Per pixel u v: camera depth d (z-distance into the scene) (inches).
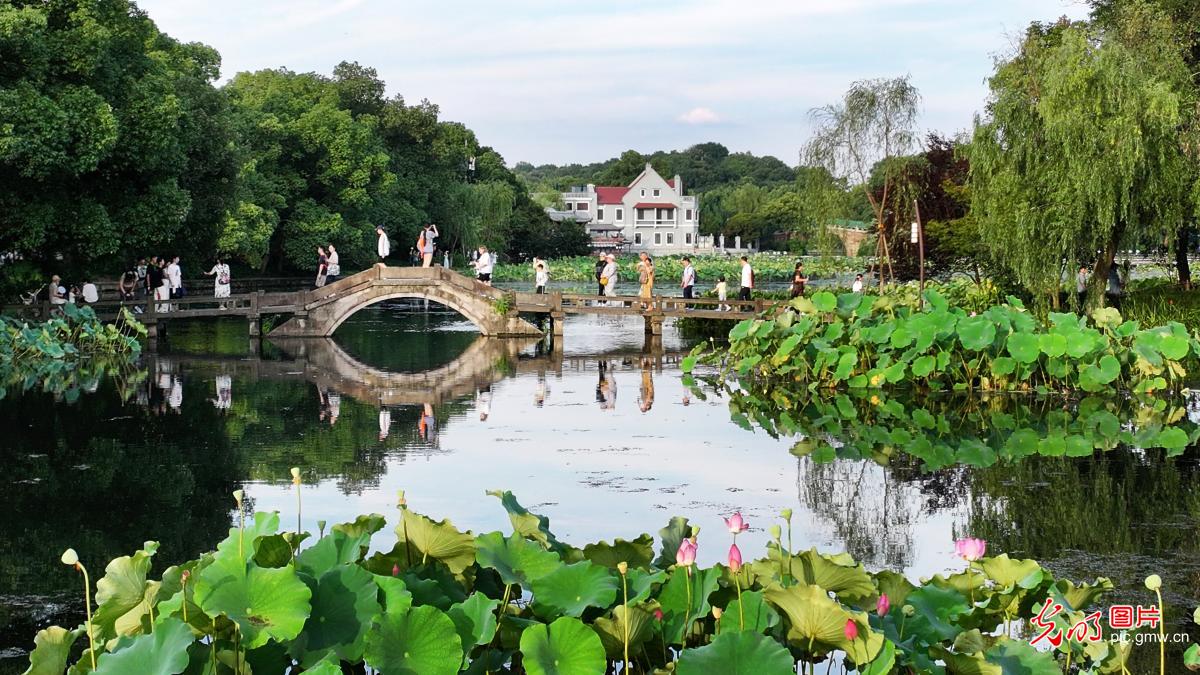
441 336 1205.1
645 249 4813.0
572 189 5064.0
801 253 3663.9
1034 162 840.9
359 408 690.2
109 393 750.5
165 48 1573.6
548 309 1154.0
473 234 2795.3
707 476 487.2
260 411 674.2
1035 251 828.0
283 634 187.9
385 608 198.8
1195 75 988.6
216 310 1130.7
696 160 7062.0
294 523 403.2
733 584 219.6
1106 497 439.8
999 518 410.6
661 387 788.0
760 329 813.9
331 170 2112.5
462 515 412.8
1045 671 203.0
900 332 730.2
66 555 202.8
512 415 661.9
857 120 1085.8
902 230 1149.1
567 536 383.9
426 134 2647.6
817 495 451.5
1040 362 726.5
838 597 224.7
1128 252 937.5
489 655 206.7
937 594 230.7
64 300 1063.0
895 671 206.8
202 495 452.1
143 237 1051.3
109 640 206.7
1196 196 834.8
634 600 206.1
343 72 2642.7
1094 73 805.9
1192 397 692.7
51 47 981.8
